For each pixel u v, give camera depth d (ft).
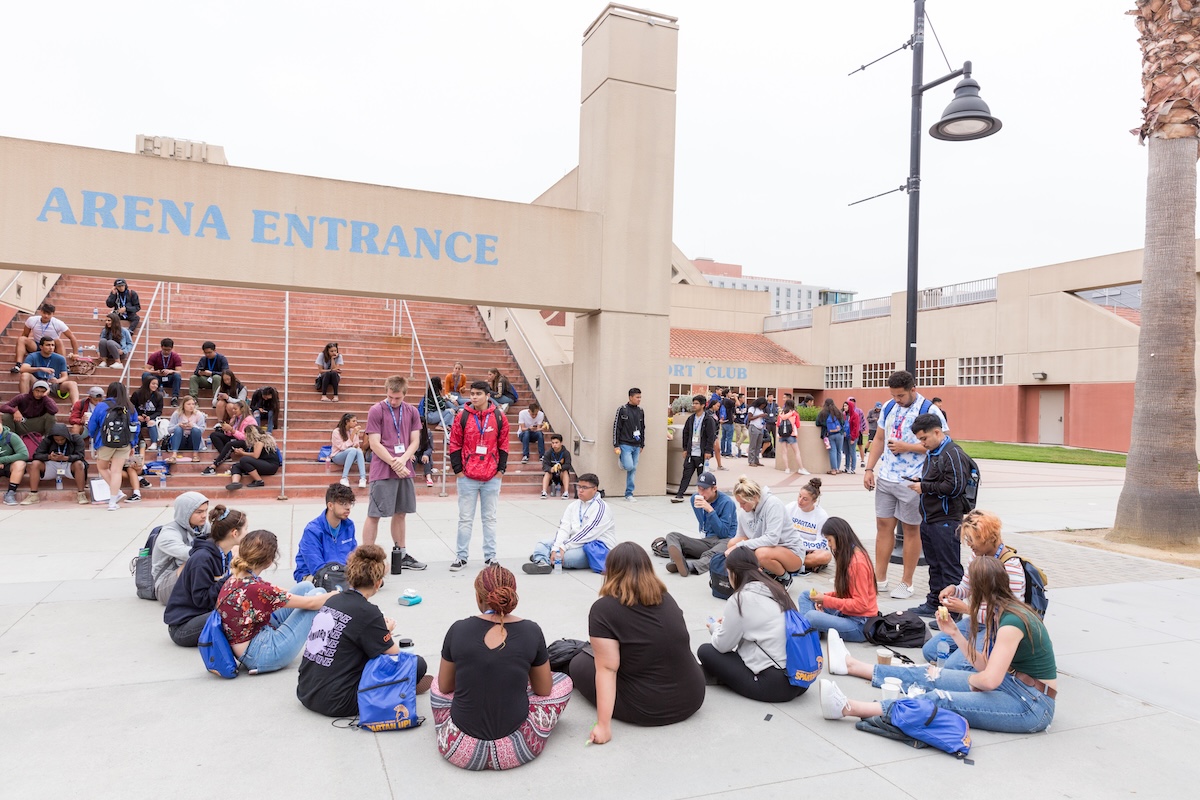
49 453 31.63
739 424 69.87
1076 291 88.48
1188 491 28.30
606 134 39.78
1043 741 11.98
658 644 11.96
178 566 17.62
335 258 34.96
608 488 39.65
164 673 13.99
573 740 11.66
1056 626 18.26
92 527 26.81
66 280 53.57
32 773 10.19
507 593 10.74
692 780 10.49
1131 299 89.10
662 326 41.16
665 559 24.85
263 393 39.68
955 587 15.26
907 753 11.47
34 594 18.76
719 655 13.93
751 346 129.18
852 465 55.72
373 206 35.65
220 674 13.78
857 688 13.97
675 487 42.73
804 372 121.90
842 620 16.67
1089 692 14.08
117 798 9.64
